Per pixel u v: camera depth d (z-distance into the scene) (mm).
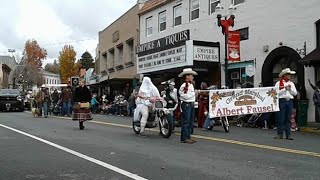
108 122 19078
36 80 81688
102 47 45562
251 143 11328
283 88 12328
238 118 17359
